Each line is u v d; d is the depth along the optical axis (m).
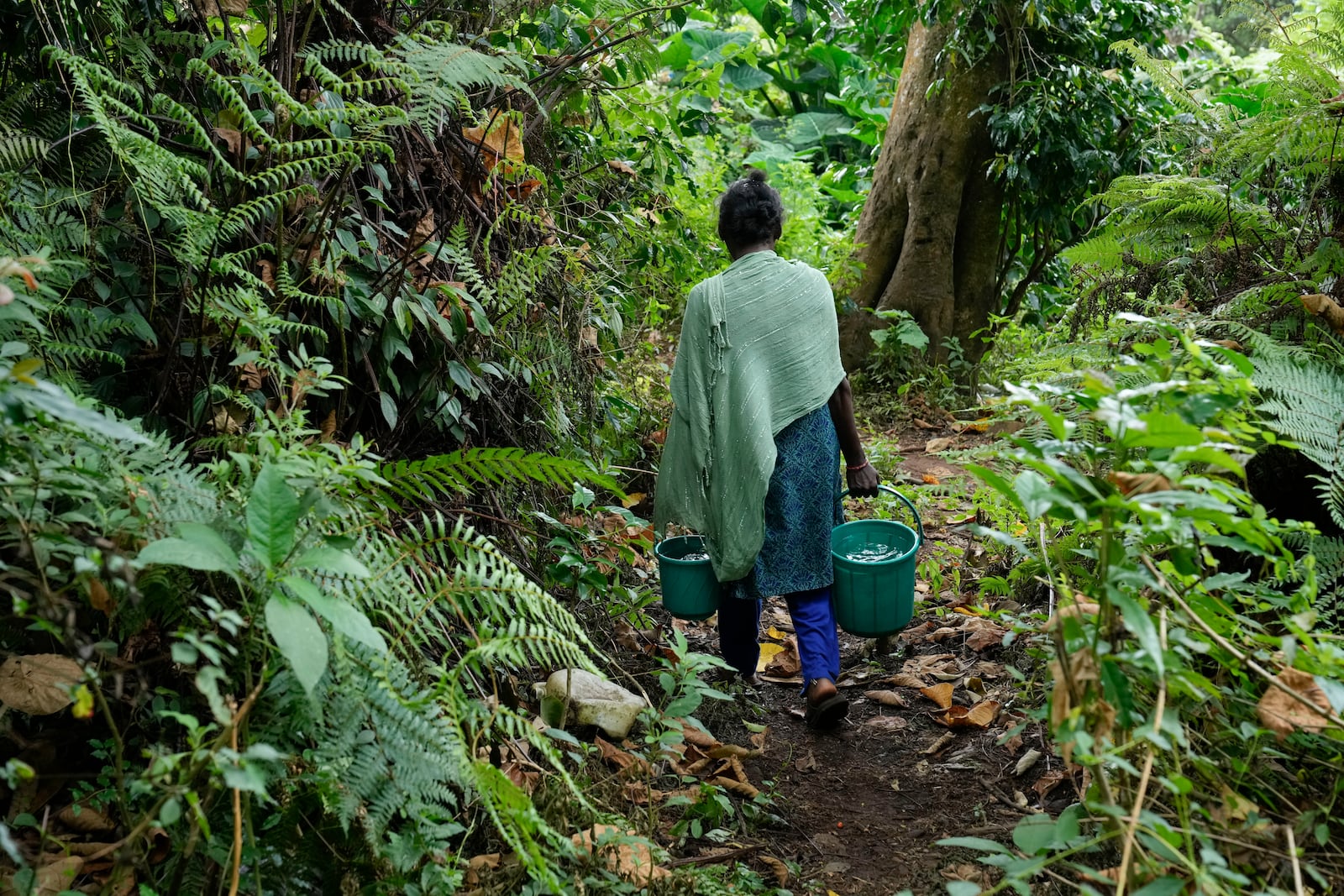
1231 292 2.84
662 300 5.12
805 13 5.00
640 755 2.61
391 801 1.73
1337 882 1.70
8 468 1.61
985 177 6.73
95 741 1.92
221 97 2.43
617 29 3.68
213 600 1.51
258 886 1.62
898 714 3.23
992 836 2.51
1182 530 1.61
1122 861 1.59
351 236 2.62
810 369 3.02
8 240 2.09
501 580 2.11
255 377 2.41
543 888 1.94
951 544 4.36
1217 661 1.82
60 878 1.68
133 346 2.38
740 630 3.21
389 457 2.84
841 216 10.41
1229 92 6.59
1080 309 3.42
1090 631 1.82
